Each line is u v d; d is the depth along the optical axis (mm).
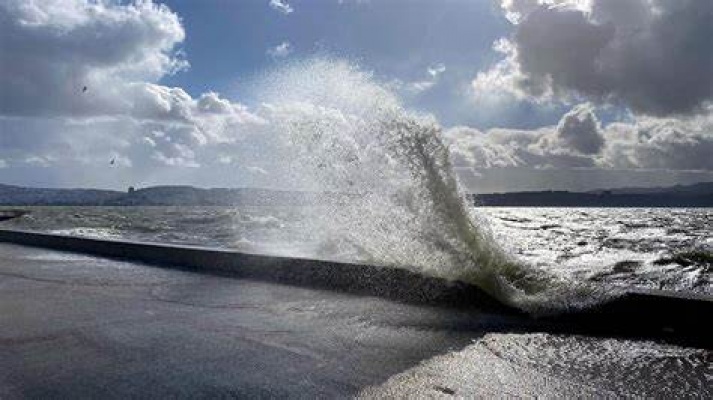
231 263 4305
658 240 15141
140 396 1522
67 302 3004
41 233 6988
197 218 27578
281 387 1606
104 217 30828
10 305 2904
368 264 3377
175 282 3791
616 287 2742
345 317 2646
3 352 1976
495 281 3027
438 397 1535
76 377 1688
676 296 2371
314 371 1771
